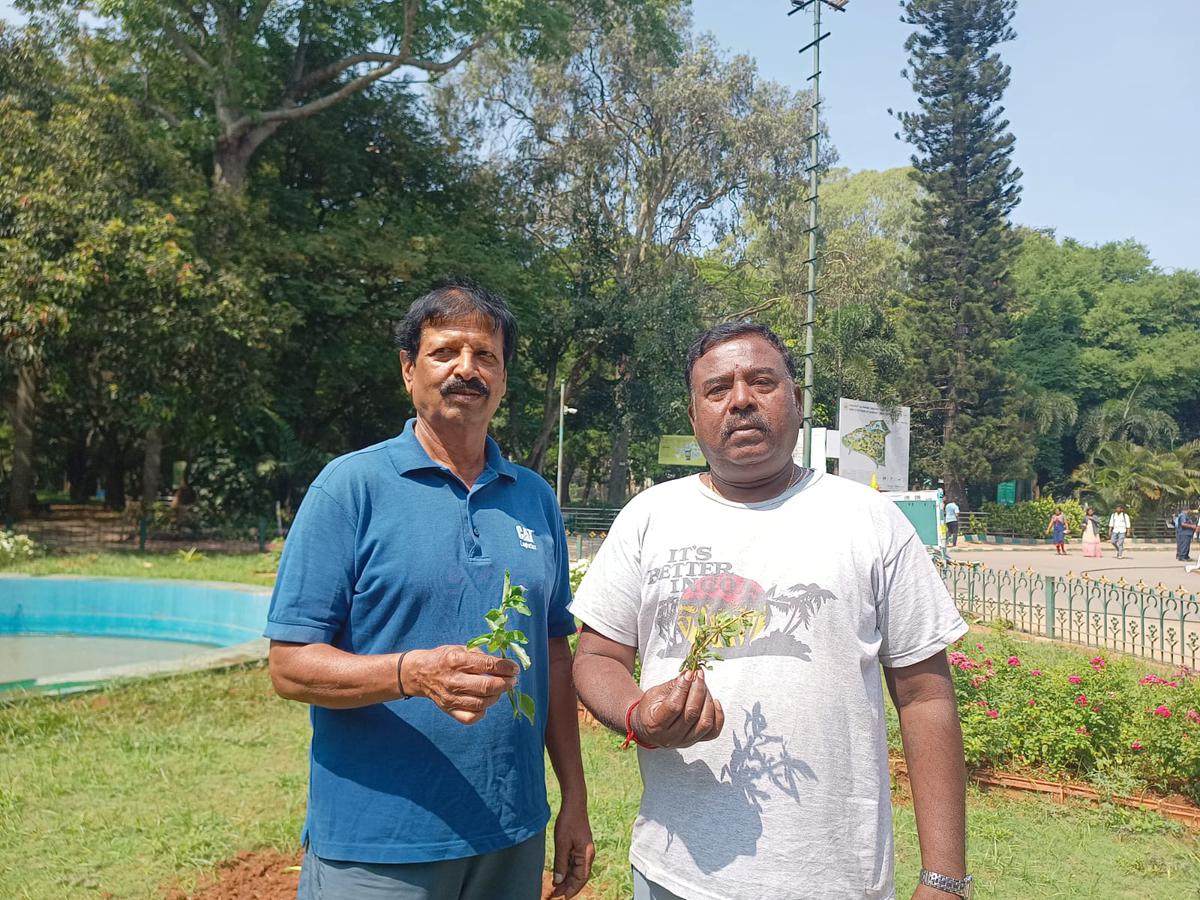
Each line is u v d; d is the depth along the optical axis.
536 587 2.12
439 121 26.59
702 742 1.82
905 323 34.41
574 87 27.50
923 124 33.16
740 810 1.76
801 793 1.75
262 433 21.42
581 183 28.52
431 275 21.22
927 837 1.79
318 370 22.61
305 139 22.39
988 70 32.31
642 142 29.88
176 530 18.73
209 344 16.38
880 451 22.98
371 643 1.97
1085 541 24.97
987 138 33.03
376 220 21.27
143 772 4.75
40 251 15.27
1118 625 11.38
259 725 5.64
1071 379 43.75
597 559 2.14
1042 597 14.88
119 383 17.22
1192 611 13.11
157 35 18.98
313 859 1.97
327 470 2.05
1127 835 4.32
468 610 1.99
